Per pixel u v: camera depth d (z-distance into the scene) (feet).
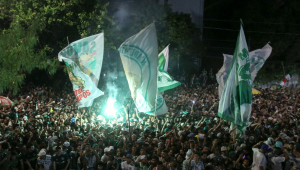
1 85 38.60
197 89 100.63
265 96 86.38
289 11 130.62
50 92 91.91
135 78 38.37
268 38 130.93
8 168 34.63
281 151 32.76
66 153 35.32
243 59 38.91
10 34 40.22
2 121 52.70
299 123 50.55
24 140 39.73
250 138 35.78
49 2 84.07
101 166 32.63
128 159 32.19
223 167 30.83
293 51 129.18
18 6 80.59
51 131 44.45
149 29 38.34
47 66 48.78
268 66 129.80
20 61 40.24
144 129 46.85
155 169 29.94
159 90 46.80
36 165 35.24
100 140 37.76
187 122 49.26
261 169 30.55
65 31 90.22
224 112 39.96
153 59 38.06
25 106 67.77
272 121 51.06
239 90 38.86
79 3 87.97
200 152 32.60
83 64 42.19
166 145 36.37
